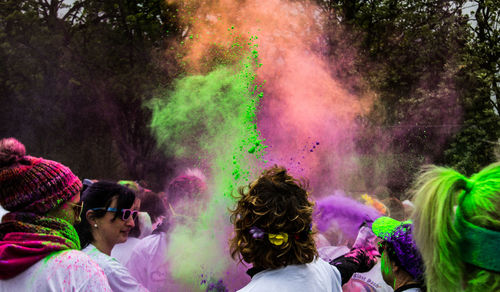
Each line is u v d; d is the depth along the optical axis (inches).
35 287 55.1
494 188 43.0
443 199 44.0
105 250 78.2
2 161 58.4
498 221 41.7
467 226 43.3
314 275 58.2
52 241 58.2
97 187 77.9
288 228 55.6
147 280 95.0
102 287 58.2
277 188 57.0
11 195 58.2
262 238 55.7
